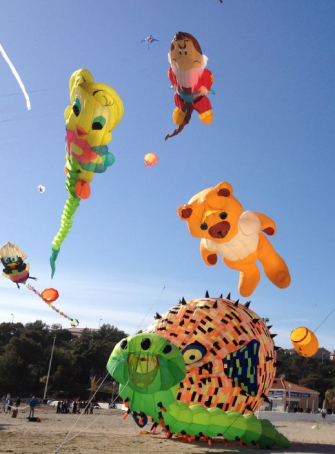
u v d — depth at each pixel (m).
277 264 16.06
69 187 12.09
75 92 11.44
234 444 16.23
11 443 14.19
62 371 70.38
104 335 91.31
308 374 87.31
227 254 15.99
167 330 16.38
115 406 53.84
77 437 16.84
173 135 12.02
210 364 15.80
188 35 11.10
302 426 33.41
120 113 11.62
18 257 18.55
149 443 15.78
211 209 15.38
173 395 13.98
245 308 17.78
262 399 16.88
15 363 67.06
